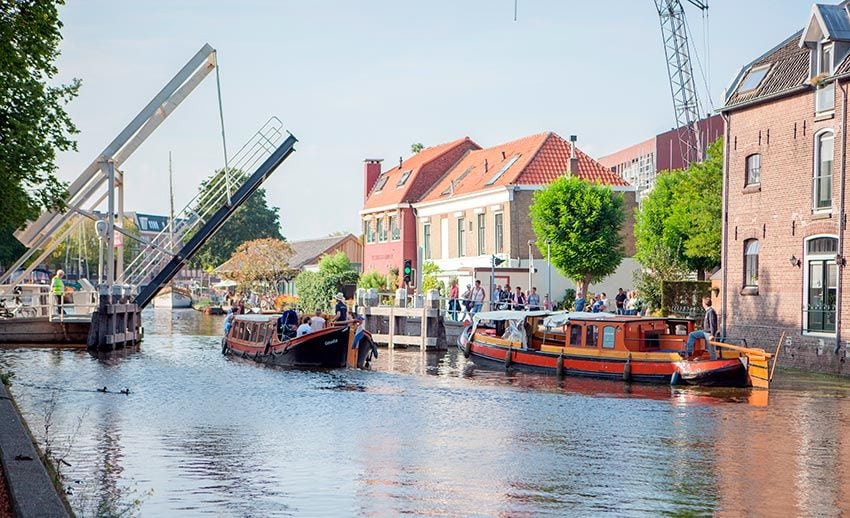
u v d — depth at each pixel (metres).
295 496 13.62
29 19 20.59
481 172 57.31
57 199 23.66
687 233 45.31
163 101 37.62
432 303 40.72
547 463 16.14
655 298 42.12
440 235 59.28
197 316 76.69
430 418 21.02
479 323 36.44
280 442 17.88
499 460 16.36
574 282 50.50
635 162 78.06
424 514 12.74
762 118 31.53
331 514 12.68
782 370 29.67
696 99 69.88
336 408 22.52
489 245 53.44
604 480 14.89
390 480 14.71
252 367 32.25
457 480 14.77
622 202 47.34
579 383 27.72
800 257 29.73
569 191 46.28
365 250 69.31
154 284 40.94
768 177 31.27
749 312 32.09
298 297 68.50
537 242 47.19
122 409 22.06
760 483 14.80
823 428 19.88
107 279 38.53
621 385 27.16
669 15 69.94
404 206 62.69
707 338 27.50
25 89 22.56
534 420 20.80
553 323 30.64
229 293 80.75
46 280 84.50
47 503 9.30
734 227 32.88
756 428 19.84
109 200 38.03
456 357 37.03
